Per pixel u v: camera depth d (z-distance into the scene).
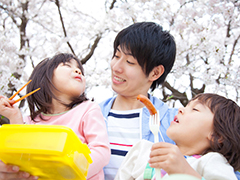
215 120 1.09
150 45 1.40
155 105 1.55
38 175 0.81
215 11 3.42
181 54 3.38
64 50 3.66
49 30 3.91
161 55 1.45
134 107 1.53
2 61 3.36
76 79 1.34
